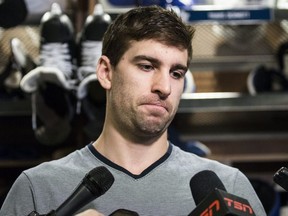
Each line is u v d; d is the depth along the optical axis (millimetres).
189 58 1600
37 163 3104
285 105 2842
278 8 2740
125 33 1563
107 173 1432
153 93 1539
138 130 1576
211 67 3309
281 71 3191
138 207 1581
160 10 1571
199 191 1580
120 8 2730
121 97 1572
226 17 2723
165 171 1637
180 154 1694
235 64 3311
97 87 2535
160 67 1543
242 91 3311
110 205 1576
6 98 2850
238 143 3332
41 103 2625
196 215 1341
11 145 3172
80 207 1410
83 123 2949
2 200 2523
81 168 1635
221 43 3307
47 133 2701
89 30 2654
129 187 1603
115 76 1593
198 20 2715
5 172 3201
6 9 2660
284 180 1452
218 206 1302
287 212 3043
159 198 1599
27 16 2779
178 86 1573
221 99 2809
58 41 2691
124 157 1634
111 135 1643
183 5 2703
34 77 2553
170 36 1535
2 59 3199
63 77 2551
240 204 1309
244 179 1682
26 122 3211
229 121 3330
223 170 1678
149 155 1642
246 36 3307
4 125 3211
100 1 2736
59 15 2740
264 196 2797
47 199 1590
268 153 3324
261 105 2828
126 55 1563
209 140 3322
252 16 2734
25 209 1593
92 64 2619
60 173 1623
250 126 3338
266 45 3314
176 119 3328
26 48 3217
